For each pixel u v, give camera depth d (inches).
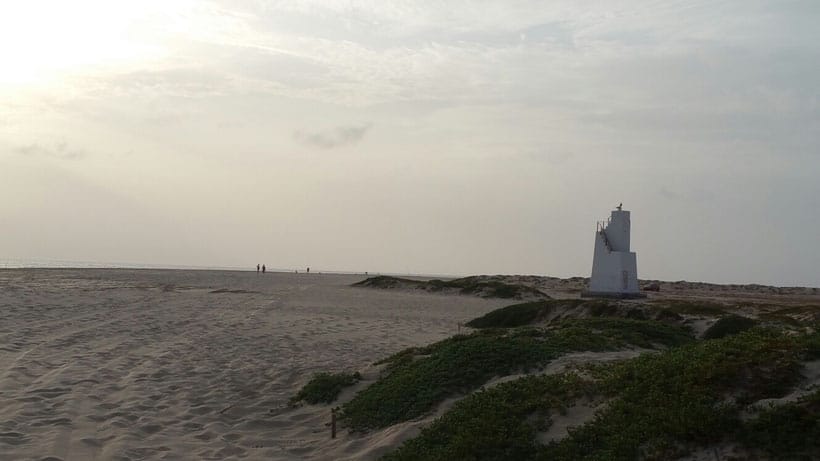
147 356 793.6
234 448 465.1
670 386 375.9
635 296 1732.3
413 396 510.9
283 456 445.4
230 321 1202.0
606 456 330.0
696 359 396.5
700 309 1181.1
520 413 404.8
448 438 399.9
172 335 983.0
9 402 550.6
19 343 832.3
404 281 2613.2
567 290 2792.8
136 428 502.9
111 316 1179.9
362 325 1238.9
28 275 2605.8
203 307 1480.1
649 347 660.7
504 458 359.6
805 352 363.3
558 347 587.8
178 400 597.9
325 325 1205.7
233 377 701.9
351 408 535.8
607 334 681.0
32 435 467.5
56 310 1220.5
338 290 2440.9
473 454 367.9
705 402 345.7
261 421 540.1
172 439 481.7
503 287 2341.3
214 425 521.7
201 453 449.4
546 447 360.5
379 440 446.9
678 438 326.0
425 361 588.1
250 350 875.4
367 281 2714.1
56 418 510.9
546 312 1187.9
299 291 2304.4
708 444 316.5
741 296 3016.7
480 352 554.6
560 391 421.7
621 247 1755.7
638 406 366.6
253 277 3521.2
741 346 399.9
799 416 305.9
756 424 311.3
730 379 358.0
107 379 659.4
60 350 800.9
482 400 436.5
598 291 1754.4
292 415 561.6
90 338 907.4
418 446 403.5
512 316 1221.1
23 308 1206.3
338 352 888.3
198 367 743.7
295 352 874.8
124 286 2159.2
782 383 341.7
